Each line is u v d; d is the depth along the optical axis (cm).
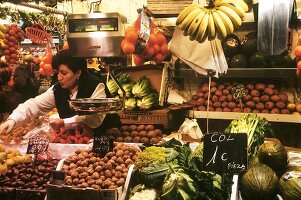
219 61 351
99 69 433
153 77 409
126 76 398
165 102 406
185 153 229
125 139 336
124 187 227
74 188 218
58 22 512
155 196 213
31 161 283
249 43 490
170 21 458
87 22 289
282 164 221
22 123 356
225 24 306
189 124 408
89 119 326
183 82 565
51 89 372
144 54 318
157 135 341
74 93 351
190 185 204
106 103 245
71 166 243
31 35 445
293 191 198
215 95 521
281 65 475
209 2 318
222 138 210
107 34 286
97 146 255
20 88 562
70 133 329
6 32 487
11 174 255
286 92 523
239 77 524
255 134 257
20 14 467
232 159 206
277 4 306
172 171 214
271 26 309
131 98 376
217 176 213
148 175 216
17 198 243
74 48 293
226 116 501
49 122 345
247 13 482
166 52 332
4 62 503
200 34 305
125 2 575
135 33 290
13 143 318
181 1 411
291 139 527
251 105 500
